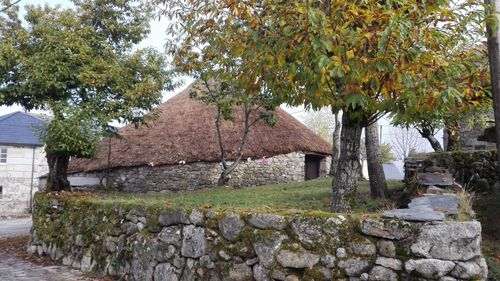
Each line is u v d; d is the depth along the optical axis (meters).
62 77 10.18
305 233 4.51
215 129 17.17
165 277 5.78
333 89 5.00
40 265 8.23
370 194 8.75
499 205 7.59
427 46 4.74
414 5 4.60
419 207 4.51
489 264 5.25
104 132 10.62
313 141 18.48
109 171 17.22
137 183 16.67
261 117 14.88
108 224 7.22
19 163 24.67
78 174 18.38
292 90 5.05
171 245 5.81
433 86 4.67
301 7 4.53
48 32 10.53
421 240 3.93
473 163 8.65
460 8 4.79
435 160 8.85
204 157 16.08
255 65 5.02
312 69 4.68
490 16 4.80
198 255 5.41
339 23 4.72
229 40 5.32
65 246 8.39
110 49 11.02
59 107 9.83
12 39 10.73
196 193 12.65
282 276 4.53
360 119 5.14
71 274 7.34
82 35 10.70
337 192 5.48
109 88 10.93
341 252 4.27
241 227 5.02
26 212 24.58
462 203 5.03
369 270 4.11
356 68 4.39
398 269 3.97
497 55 5.41
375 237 4.16
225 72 5.78
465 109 5.45
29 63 10.17
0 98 9.98
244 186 15.84
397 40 4.38
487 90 5.66
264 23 5.08
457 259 3.79
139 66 11.31
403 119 5.02
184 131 17.38
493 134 6.80
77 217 8.25
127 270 6.53
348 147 5.51
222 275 5.05
